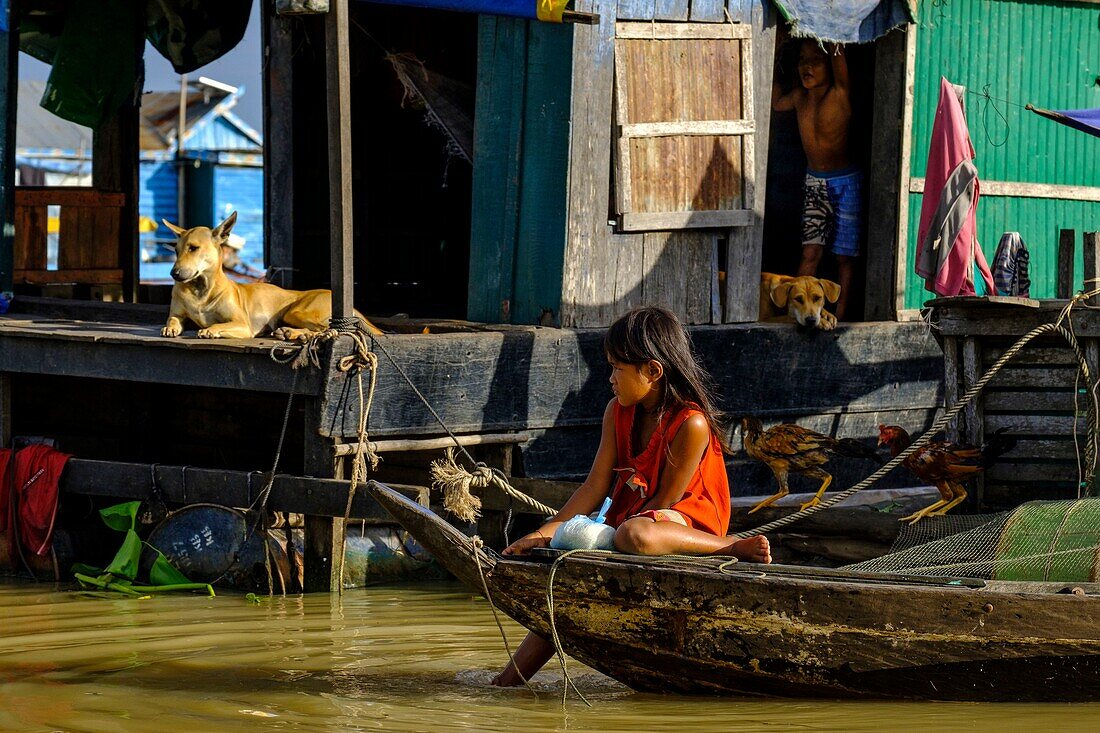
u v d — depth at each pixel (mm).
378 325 10969
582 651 6059
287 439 10055
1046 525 6641
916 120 11805
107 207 14680
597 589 5836
